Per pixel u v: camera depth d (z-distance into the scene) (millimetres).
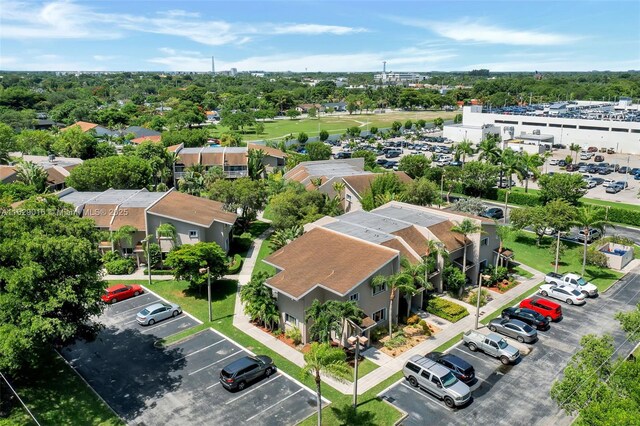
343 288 40000
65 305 35312
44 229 37188
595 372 27938
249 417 32906
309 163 97438
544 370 38781
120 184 79750
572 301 50750
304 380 37062
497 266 56438
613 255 60594
